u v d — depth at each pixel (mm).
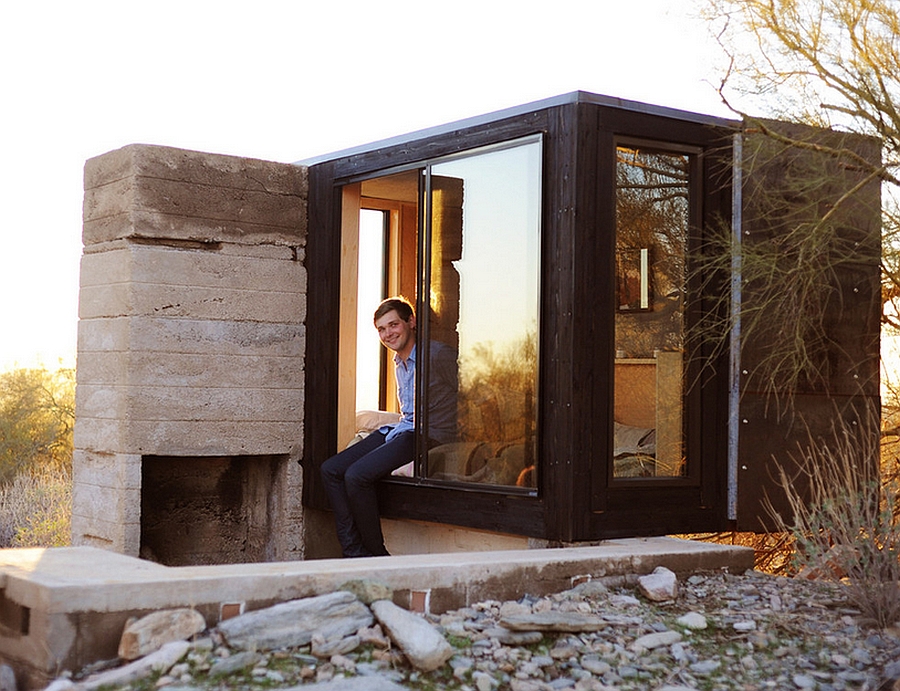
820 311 6926
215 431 7809
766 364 6730
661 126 6520
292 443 8141
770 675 4762
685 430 6602
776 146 6633
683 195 6637
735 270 6477
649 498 6426
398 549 7703
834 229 6785
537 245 6422
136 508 7527
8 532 11906
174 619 4527
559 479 6254
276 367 8078
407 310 7570
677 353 6586
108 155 7863
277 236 8102
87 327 8031
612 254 6344
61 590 4363
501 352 6648
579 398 6223
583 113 6281
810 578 6605
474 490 6734
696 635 5168
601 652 4883
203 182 7797
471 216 6906
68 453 16297
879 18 6461
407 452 7383
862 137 6781
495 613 5285
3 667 4488
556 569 5664
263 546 8320
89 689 4141
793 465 6832
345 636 4703
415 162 7336
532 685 4516
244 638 4539
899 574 5527
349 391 8078
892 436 7965
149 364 7586
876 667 4855
